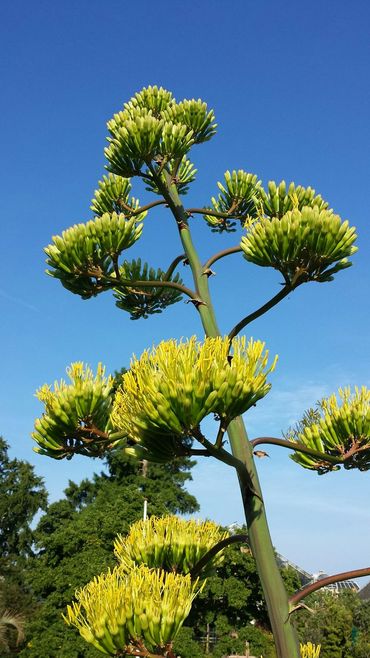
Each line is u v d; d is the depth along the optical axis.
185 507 25.80
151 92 6.43
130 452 3.67
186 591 3.96
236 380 3.15
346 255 4.18
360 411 4.50
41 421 4.55
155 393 3.18
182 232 5.23
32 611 28.36
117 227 4.97
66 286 5.18
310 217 4.04
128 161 5.38
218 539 5.14
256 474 3.72
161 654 3.80
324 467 4.64
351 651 23.45
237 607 18.72
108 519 21.03
